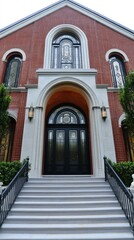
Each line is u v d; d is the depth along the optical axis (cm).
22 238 379
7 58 1164
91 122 877
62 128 1020
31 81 1034
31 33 1255
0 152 880
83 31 1250
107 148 809
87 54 1138
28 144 805
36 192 571
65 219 442
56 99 1041
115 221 444
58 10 1350
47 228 412
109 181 627
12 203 495
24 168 636
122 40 1249
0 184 556
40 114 865
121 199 494
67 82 938
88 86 932
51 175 843
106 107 895
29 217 448
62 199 536
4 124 670
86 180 677
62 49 1204
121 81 1104
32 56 1123
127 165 693
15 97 991
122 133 916
